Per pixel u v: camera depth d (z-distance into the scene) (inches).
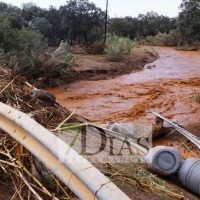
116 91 448.5
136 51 920.9
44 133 79.4
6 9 1037.2
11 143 104.0
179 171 130.1
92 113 333.1
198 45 1181.1
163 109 347.9
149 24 1657.2
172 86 490.6
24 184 87.7
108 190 63.4
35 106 145.0
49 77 454.3
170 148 131.0
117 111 342.3
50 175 89.6
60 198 85.0
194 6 1155.9
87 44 814.5
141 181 109.3
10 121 93.6
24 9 963.3
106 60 674.8
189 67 717.9
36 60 441.4
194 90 455.8
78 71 508.7
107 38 888.3
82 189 67.4
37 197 78.6
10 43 460.4
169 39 1391.5
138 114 327.9
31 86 181.2
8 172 93.5
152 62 793.6
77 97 406.9
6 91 147.9
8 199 87.5
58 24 882.1
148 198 99.5
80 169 69.1
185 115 323.0
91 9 864.9
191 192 126.0
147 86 484.7
